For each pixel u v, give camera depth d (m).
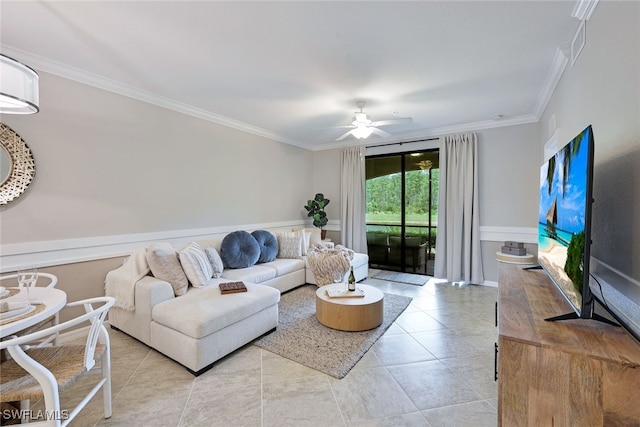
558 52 2.33
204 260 3.01
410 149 5.10
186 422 1.64
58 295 1.69
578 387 1.04
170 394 1.87
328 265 3.86
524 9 1.83
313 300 3.63
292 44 2.25
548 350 1.08
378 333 2.73
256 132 4.75
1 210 2.33
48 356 1.57
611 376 0.99
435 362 2.25
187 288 2.71
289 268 3.97
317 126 4.64
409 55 2.40
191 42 2.22
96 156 2.87
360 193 5.45
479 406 1.77
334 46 2.27
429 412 1.72
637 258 1.19
